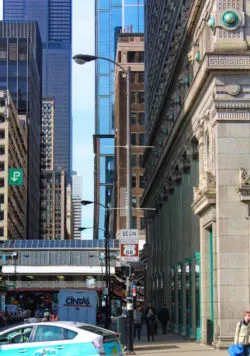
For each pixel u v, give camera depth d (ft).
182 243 143.43
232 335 94.73
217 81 99.76
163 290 181.68
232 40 99.96
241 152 98.58
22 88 554.87
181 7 141.69
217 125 99.04
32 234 607.78
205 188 100.68
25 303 407.23
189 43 127.03
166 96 161.99
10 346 59.16
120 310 331.36
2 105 427.33
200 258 112.78
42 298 435.94
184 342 116.57
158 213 203.00
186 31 124.67
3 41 559.38
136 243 91.61
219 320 95.45
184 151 136.67
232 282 95.66
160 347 101.91
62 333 58.59
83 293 170.50
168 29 173.78
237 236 96.68
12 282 387.14
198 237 120.57
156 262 207.31
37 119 654.94
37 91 647.56
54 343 58.13
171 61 164.04
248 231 96.73
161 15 200.75
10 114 436.76
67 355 57.26
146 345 108.37
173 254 159.84
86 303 170.30
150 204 234.17
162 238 188.75
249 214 97.04
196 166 126.72
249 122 99.14
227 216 97.14
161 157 176.96
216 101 99.25
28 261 381.60
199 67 108.06
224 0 100.89
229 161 98.37
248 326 58.90
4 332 60.23
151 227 230.89
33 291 407.23
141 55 511.40
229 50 99.55
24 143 531.09
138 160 452.76
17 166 482.69
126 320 99.40
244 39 100.27
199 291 115.75
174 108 150.41
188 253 134.21
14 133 462.19
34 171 625.41
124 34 516.73
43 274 380.58
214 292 98.53
